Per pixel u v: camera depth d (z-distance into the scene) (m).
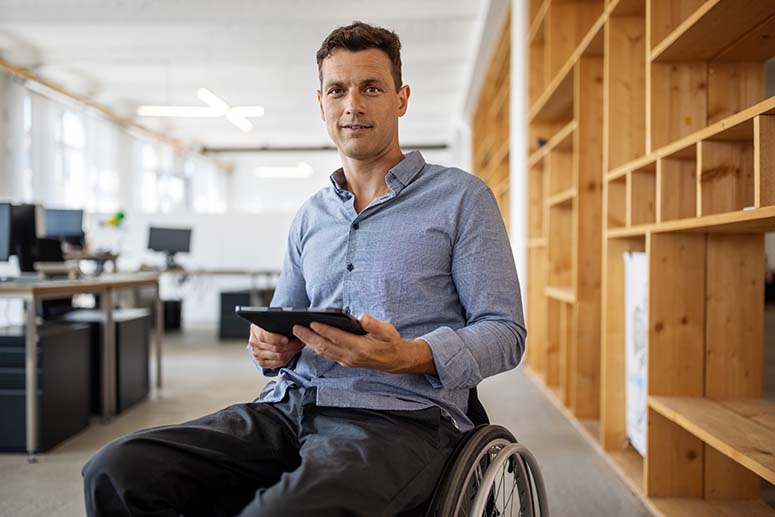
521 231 4.88
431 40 7.44
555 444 2.86
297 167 14.45
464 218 1.21
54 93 8.11
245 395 3.95
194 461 1.04
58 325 3.22
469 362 1.08
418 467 1.03
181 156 13.12
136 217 8.57
